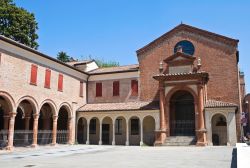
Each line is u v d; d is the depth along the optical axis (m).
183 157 19.34
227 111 32.09
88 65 44.56
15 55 28.39
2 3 42.50
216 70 36.12
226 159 17.69
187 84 34.06
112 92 40.88
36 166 15.19
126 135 36.50
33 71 30.92
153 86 38.84
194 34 38.00
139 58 40.31
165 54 39.03
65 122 39.28
